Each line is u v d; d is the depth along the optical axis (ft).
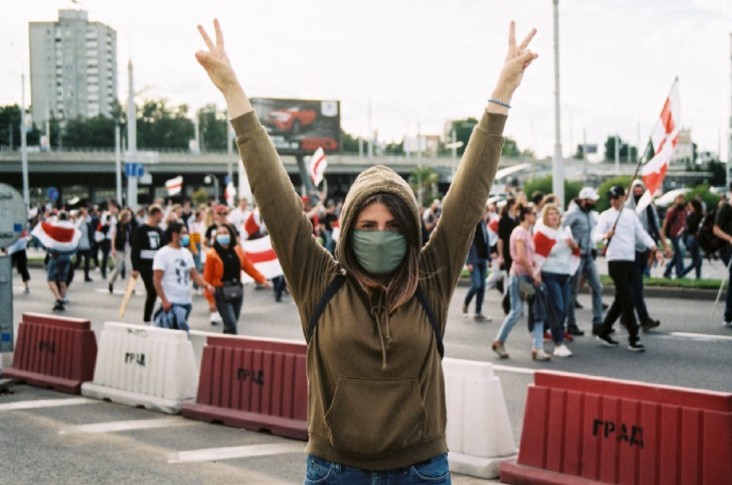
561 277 36.40
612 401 17.97
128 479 20.72
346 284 9.16
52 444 24.11
